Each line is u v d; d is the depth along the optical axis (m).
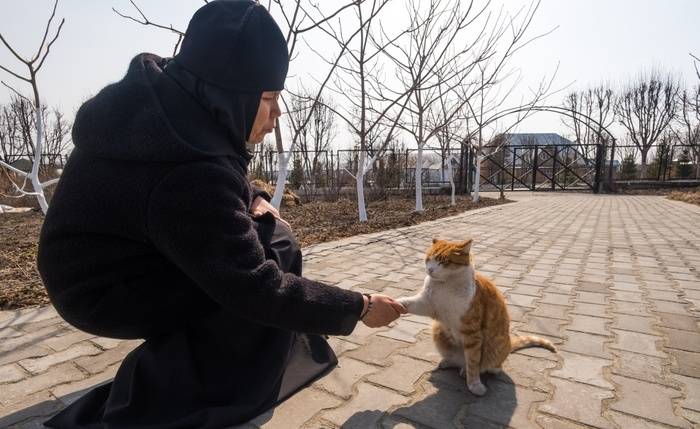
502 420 1.87
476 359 2.08
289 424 1.81
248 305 1.38
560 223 8.61
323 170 15.45
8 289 3.63
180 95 1.43
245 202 1.64
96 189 1.34
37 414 1.92
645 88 33.09
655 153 26.12
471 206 12.07
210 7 1.51
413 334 2.84
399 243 6.22
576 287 3.96
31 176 5.21
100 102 1.39
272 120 1.75
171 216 1.29
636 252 5.60
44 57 4.85
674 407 1.97
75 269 1.42
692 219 9.16
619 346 2.65
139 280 1.49
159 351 1.70
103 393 1.86
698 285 3.99
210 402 1.72
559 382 2.21
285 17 5.35
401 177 16.42
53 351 2.56
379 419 1.87
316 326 1.54
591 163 23.69
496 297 2.21
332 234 6.88
